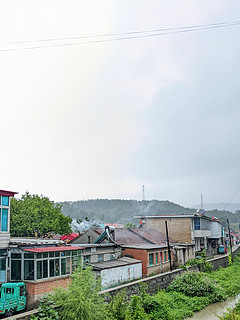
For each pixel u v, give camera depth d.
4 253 17.25
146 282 20.53
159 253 29.92
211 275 30.28
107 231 28.73
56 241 20.89
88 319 12.16
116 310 14.51
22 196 39.22
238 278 30.34
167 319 16.78
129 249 28.08
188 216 42.12
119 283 23.08
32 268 16.80
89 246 23.59
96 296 13.36
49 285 17.34
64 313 12.37
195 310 19.95
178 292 22.56
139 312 15.56
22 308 16.05
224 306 21.20
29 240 20.45
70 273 19.38
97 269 21.56
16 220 34.81
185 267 27.78
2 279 16.98
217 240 56.22
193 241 41.91
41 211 36.91
